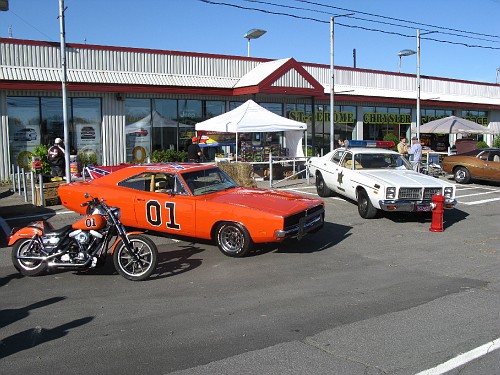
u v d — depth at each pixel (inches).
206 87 820.0
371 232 397.1
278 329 200.7
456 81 1342.3
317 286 258.8
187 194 327.0
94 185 359.3
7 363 171.8
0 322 211.8
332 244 355.9
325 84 1051.9
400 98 1104.8
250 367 167.2
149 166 354.6
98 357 175.9
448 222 444.5
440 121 964.0
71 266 270.7
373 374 161.9
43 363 171.5
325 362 170.7
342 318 212.7
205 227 319.3
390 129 1156.5
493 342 187.0
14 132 692.7
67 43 732.0
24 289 258.4
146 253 275.9
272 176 669.3
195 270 289.7
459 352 178.5
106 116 756.0
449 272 286.5
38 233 277.9
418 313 218.5
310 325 204.8
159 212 331.6
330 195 558.3
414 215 466.6
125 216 344.2
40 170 550.0
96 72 754.8
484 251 337.7
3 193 576.1
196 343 187.3
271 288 255.4
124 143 774.5
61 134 725.9
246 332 197.8
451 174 808.3
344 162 502.6
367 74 1137.4
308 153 914.7
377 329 200.2
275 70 816.3
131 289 256.2
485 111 1380.4
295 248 342.3
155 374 163.0
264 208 309.1
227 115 675.4
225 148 844.0
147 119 796.0
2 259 319.0
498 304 230.7
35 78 686.5
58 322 210.8
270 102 935.0
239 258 315.3
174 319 212.8
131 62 788.0
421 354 176.9
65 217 431.8
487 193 627.5
